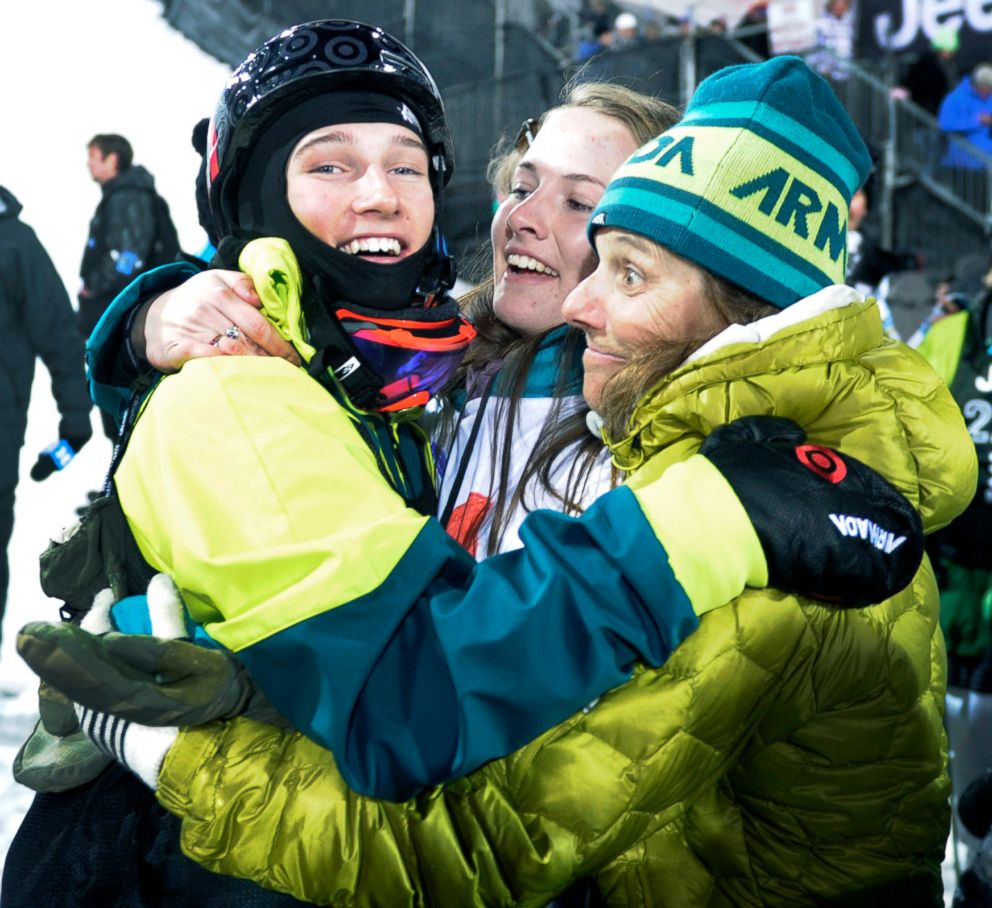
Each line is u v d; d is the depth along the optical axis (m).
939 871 1.43
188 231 13.83
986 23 9.96
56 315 5.15
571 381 1.57
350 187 1.38
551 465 1.51
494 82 10.07
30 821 1.41
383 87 1.39
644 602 1.19
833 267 1.42
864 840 1.36
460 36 11.18
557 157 1.74
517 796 1.23
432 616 1.20
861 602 1.22
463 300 1.86
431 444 1.65
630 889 1.38
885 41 10.14
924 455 1.35
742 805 1.39
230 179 1.41
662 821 1.30
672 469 1.25
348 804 1.21
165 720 1.19
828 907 1.38
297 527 1.21
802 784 1.35
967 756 3.36
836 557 1.20
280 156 1.38
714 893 1.40
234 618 1.20
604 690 1.20
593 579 1.19
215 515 1.23
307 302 1.36
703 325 1.38
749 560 1.21
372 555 1.20
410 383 1.40
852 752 1.33
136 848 1.31
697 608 1.20
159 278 1.46
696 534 1.20
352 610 1.18
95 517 1.37
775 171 1.37
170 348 1.33
